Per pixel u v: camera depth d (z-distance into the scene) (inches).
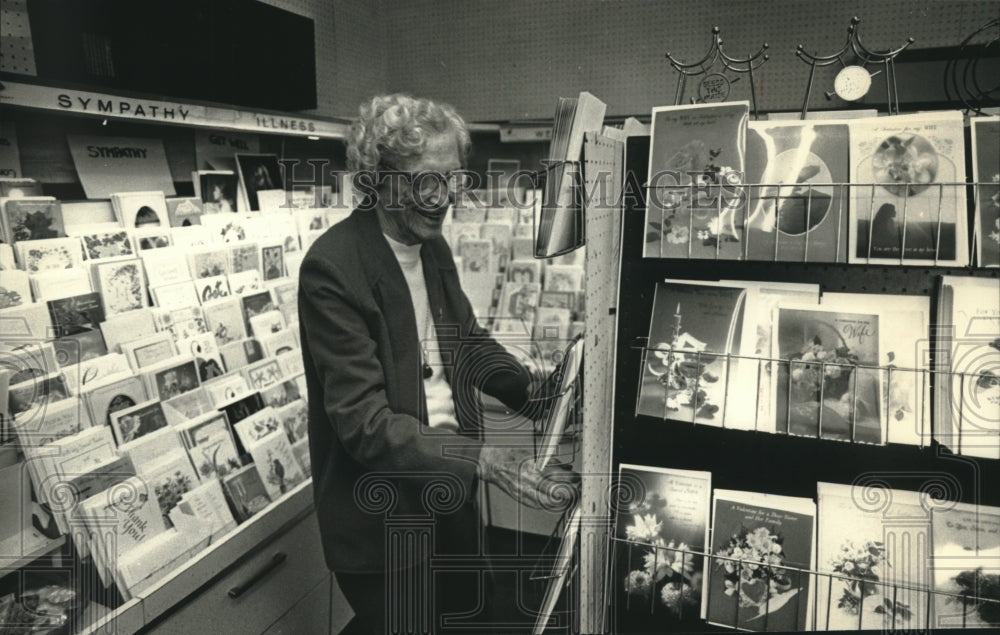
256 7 85.4
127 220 74.6
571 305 105.7
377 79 133.1
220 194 88.5
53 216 64.7
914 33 95.6
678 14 108.9
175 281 75.4
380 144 51.4
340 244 53.0
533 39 120.6
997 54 91.4
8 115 67.2
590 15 115.3
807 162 52.7
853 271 57.1
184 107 75.9
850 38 61.9
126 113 69.1
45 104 60.8
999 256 49.0
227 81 81.4
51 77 63.1
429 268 62.3
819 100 102.0
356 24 124.8
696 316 57.4
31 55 61.7
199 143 92.0
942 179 49.9
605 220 57.4
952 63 93.9
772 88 104.8
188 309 75.6
